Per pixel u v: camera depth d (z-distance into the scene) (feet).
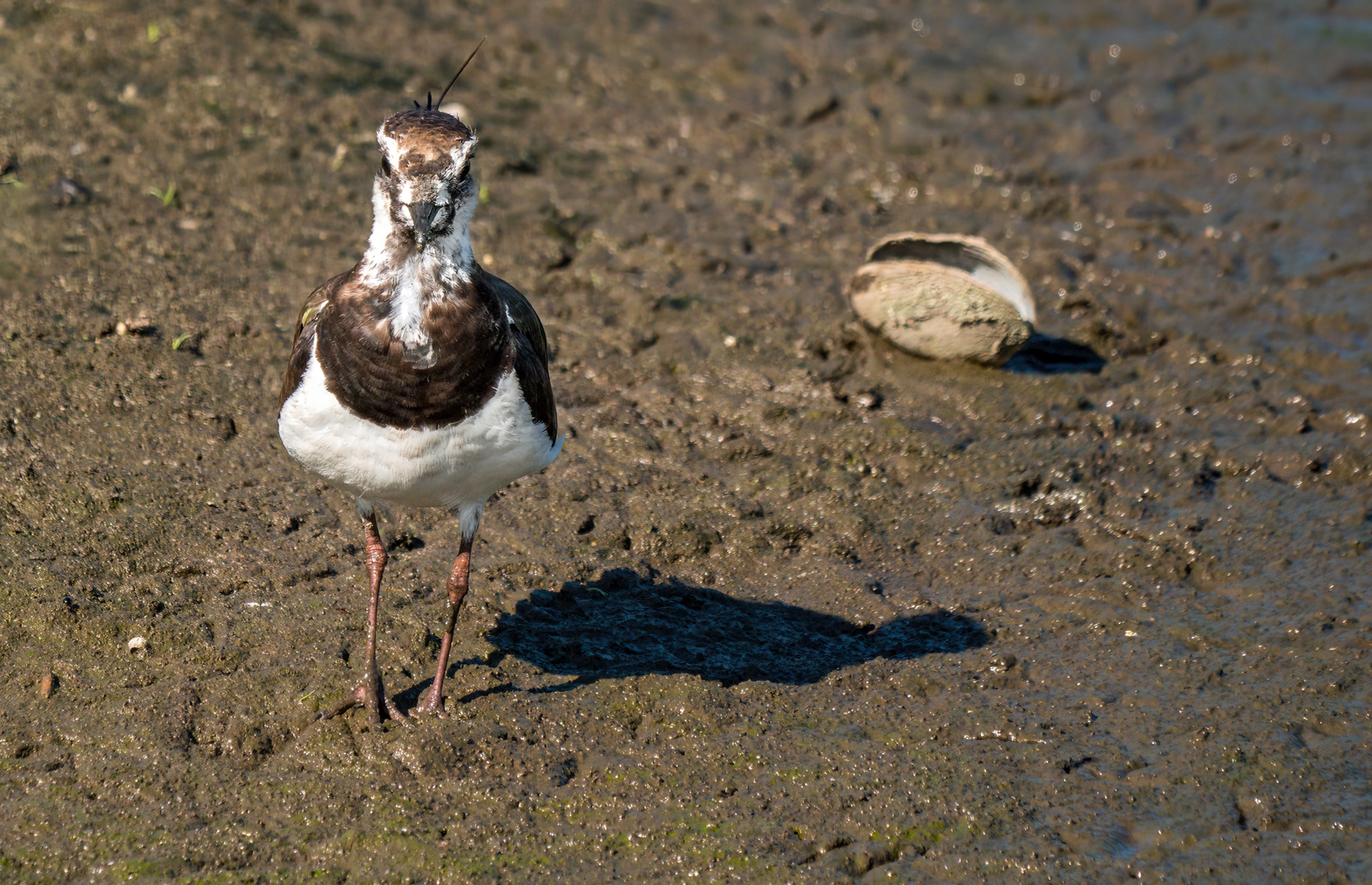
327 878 26.18
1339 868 27.43
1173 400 46.21
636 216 56.18
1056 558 38.45
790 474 41.57
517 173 58.34
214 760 28.84
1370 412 44.93
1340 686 32.89
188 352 44.06
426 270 26.43
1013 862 27.27
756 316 49.57
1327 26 76.43
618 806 28.30
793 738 30.66
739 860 27.02
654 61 69.72
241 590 34.30
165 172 54.03
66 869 26.02
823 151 63.62
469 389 26.94
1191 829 28.35
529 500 39.19
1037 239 56.44
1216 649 34.50
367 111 60.29
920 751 30.32
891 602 36.45
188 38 62.80
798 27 75.00
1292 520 40.01
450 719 30.01
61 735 29.07
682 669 33.22
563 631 34.22
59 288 46.16
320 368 27.09
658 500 39.96
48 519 35.83
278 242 50.98
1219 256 55.47
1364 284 53.52
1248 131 66.08
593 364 46.47
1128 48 73.92
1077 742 30.91
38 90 57.52
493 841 27.17
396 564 35.99
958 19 77.51
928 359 47.65
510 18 72.18
